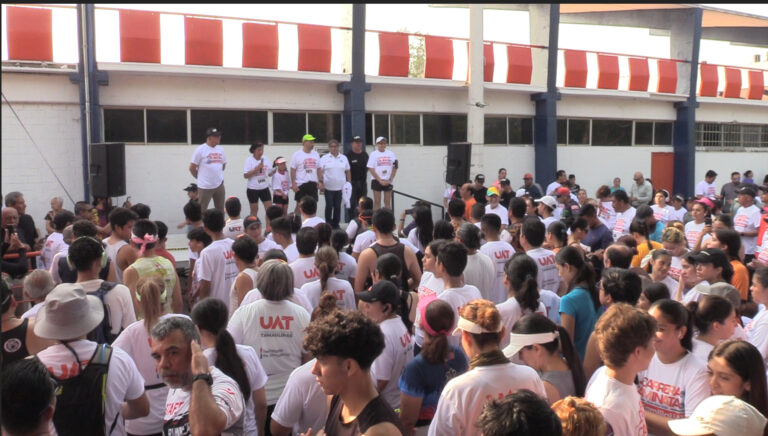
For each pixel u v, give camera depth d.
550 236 6.27
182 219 13.98
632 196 18.19
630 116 20.20
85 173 12.76
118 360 3.35
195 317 3.40
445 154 17.14
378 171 14.43
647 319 2.91
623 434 2.86
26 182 12.41
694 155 21.30
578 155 19.38
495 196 10.88
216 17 13.77
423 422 3.65
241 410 3.04
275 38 14.38
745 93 23.72
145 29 13.02
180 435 2.96
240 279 5.46
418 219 7.47
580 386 3.42
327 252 5.28
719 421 2.51
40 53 12.38
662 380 3.46
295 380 3.56
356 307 5.82
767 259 8.27
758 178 23.97
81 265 4.61
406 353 4.11
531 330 3.37
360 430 2.43
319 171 13.54
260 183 12.93
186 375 3.03
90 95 12.63
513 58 17.53
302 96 15.06
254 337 4.18
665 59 20.44
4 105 12.13
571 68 18.66
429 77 16.44
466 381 3.07
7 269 7.50
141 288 4.00
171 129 13.83
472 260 5.70
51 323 3.17
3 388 2.49
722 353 3.16
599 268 7.12
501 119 18.11
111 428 3.34
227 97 14.20
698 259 5.28
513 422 2.09
